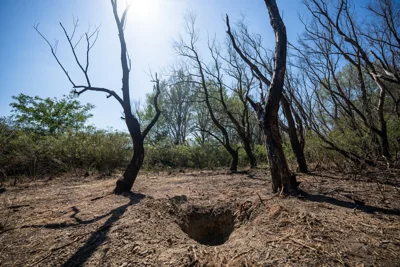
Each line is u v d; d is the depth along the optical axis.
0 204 4.05
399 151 6.82
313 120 8.73
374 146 6.33
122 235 2.58
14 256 2.21
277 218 2.97
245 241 2.51
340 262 1.92
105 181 6.61
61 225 2.94
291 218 2.89
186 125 21.31
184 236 2.87
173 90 19.19
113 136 11.16
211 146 14.54
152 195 4.52
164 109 20.05
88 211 3.49
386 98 8.99
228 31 5.87
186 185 5.79
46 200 4.32
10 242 2.49
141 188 5.32
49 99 12.58
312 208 3.25
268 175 7.13
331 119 8.98
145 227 2.85
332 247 2.16
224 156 14.15
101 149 9.88
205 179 6.87
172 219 3.49
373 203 3.44
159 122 20.09
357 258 1.98
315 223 2.69
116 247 2.33
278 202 3.55
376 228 2.54
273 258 2.06
